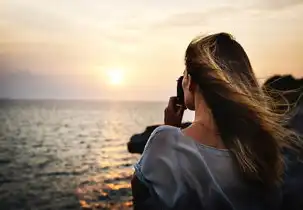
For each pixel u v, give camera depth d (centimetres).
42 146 5472
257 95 96
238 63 97
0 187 2506
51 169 3384
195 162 92
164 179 91
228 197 90
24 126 9488
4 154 4484
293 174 95
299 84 144
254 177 90
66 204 1978
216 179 90
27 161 3966
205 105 96
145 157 96
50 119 13225
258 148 91
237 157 91
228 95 92
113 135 7444
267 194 91
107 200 1953
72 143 5947
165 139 97
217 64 96
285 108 103
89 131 8394
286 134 97
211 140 94
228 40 101
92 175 2941
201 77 96
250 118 91
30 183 2695
